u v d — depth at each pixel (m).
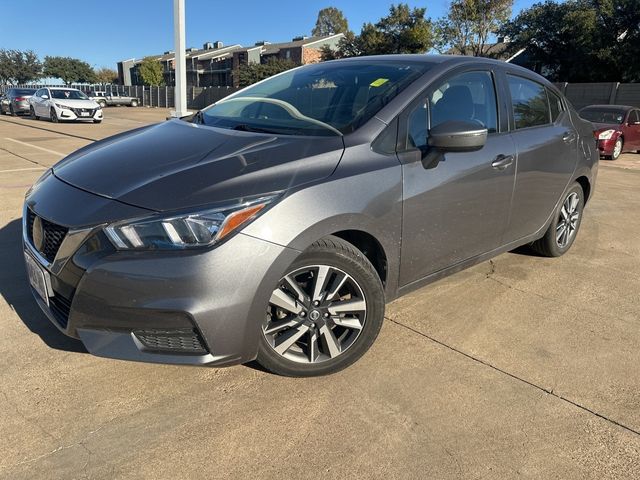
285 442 2.23
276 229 2.28
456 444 2.24
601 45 30.73
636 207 6.94
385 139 2.74
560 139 4.04
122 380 2.61
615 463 2.16
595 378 2.75
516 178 3.52
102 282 2.17
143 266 2.14
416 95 2.93
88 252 2.21
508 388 2.64
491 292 3.80
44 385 2.55
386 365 2.81
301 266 2.44
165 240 2.15
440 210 2.96
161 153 2.65
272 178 2.36
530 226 3.91
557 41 33.59
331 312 2.59
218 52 74.81
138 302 2.16
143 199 2.24
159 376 2.66
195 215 2.16
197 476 2.04
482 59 3.51
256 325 2.32
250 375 2.69
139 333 2.22
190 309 2.15
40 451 2.13
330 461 2.13
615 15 30.36
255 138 2.73
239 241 2.21
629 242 5.19
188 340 2.24
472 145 2.73
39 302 2.60
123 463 2.09
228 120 3.21
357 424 2.35
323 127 2.82
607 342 3.13
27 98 24.25
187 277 2.14
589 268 4.37
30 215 2.66
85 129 17.41
